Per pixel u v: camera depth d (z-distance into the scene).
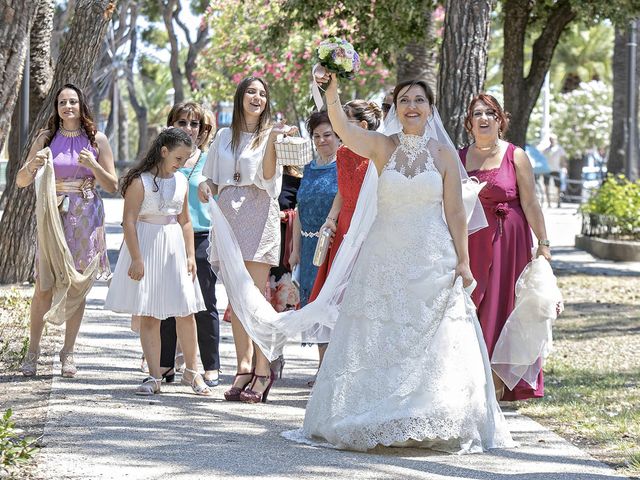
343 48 6.64
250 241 8.17
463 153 8.52
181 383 8.73
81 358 9.61
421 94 6.81
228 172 8.25
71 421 7.02
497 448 6.71
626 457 6.51
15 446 5.83
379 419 6.42
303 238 8.78
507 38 18.83
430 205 6.75
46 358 9.41
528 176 8.40
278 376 8.99
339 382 6.60
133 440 6.53
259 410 7.73
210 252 8.32
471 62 12.84
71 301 8.45
